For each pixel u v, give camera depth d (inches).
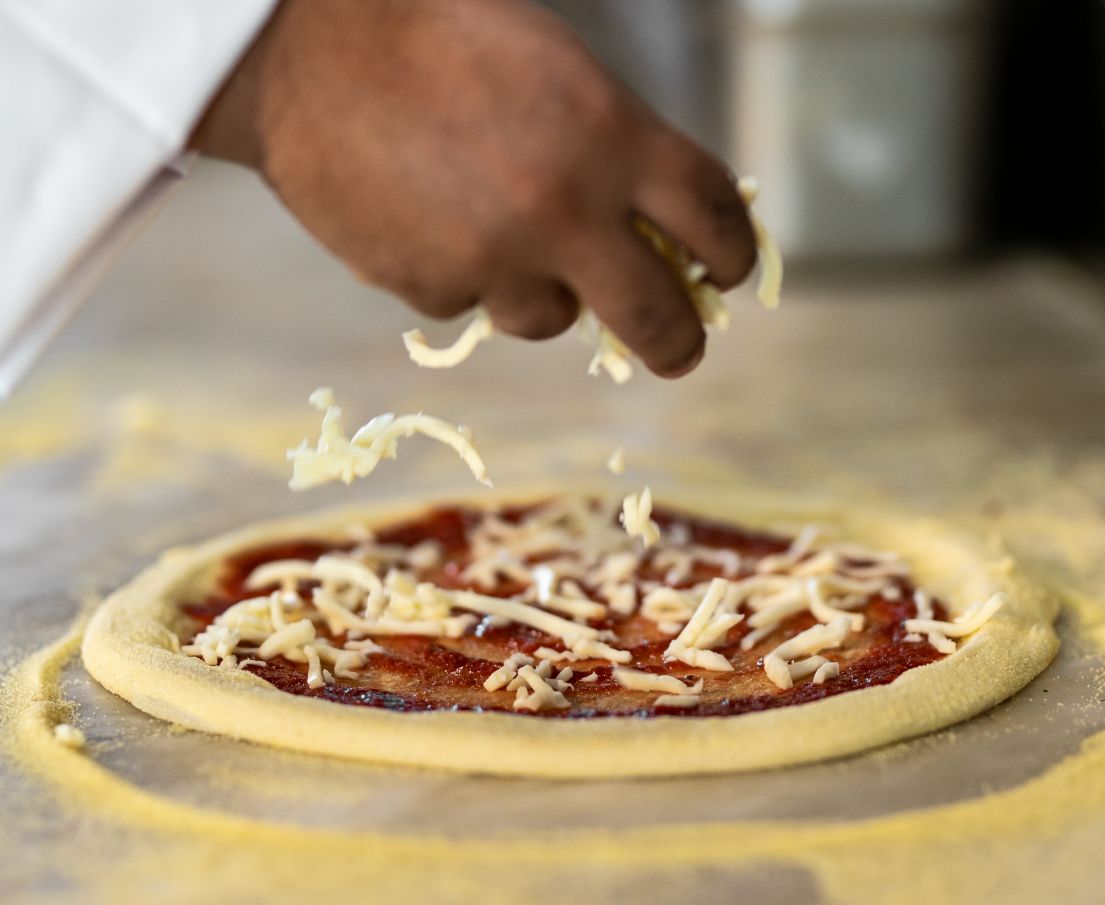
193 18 40.1
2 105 42.6
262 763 43.0
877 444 84.5
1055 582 59.4
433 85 37.2
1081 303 119.7
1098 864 36.5
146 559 67.0
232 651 49.7
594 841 37.9
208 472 82.5
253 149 40.8
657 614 53.1
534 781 41.5
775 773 41.8
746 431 88.7
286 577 57.5
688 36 135.7
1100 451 80.6
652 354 40.6
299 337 122.3
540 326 40.8
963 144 127.7
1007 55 133.6
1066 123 132.4
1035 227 140.1
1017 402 91.9
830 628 49.9
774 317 121.5
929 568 59.1
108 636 51.3
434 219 38.1
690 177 38.0
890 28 123.0
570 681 47.5
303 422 93.3
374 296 140.9
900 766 42.1
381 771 42.3
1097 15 122.3
